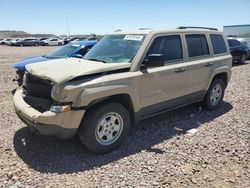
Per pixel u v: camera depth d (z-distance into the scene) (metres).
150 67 5.09
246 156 4.52
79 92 4.11
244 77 11.92
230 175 3.97
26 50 37.53
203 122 6.08
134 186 3.69
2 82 10.82
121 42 5.41
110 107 4.48
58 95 4.09
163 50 5.38
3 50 37.53
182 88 5.77
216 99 6.98
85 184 3.73
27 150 4.68
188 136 5.30
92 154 4.56
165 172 4.02
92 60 5.24
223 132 5.50
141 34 5.29
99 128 4.46
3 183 3.75
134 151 4.69
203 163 4.29
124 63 4.80
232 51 16.52
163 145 4.91
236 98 8.13
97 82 4.28
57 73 4.29
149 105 5.16
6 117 6.34
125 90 4.60
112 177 3.90
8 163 4.25
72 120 4.15
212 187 3.69
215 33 6.89
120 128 4.73
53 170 4.07
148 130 5.59
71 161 4.34
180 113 6.62
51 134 4.18
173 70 5.44
